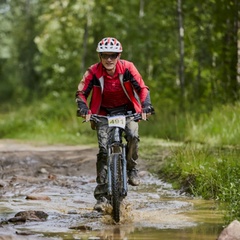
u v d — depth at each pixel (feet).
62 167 47.14
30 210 29.01
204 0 75.46
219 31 71.87
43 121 86.38
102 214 28.89
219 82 74.49
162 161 45.37
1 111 162.20
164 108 77.20
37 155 52.85
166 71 92.38
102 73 28.37
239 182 31.40
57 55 124.88
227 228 23.30
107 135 28.66
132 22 100.27
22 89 180.65
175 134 62.75
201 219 27.55
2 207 31.19
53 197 34.78
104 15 113.09
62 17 120.16
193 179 36.04
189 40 82.33
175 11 84.43
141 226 26.14
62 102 100.32
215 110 62.64
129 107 29.37
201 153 41.39
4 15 202.90
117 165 27.04
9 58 204.44
